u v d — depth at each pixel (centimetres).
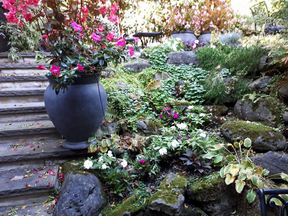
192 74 337
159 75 340
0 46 373
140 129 252
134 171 197
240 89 282
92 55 190
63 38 185
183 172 203
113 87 285
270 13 342
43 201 180
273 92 262
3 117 252
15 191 173
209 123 269
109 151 201
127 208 166
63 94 183
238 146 203
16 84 300
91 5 203
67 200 160
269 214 155
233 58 312
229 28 475
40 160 209
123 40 193
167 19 491
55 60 178
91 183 174
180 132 243
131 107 276
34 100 285
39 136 235
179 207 159
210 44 429
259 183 161
